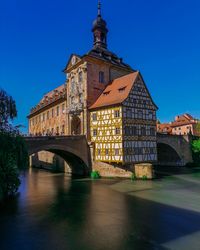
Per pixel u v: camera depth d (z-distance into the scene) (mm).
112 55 41812
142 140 33688
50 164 47844
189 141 49594
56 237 13625
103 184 29578
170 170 42906
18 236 13812
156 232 14250
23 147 23047
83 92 36969
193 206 19844
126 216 17312
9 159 22016
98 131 34625
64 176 37375
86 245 12555
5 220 16562
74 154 34312
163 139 44969
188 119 74000
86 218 16891
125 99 31938
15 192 24891
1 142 21453
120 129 31547
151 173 32531
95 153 34969
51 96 53750
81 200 22016
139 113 33750
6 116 22734
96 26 42656
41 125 56500
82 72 37531
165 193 24625
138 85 34281
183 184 29578
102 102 35094
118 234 13969
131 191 25594
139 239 13258
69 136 33969
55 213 18094
